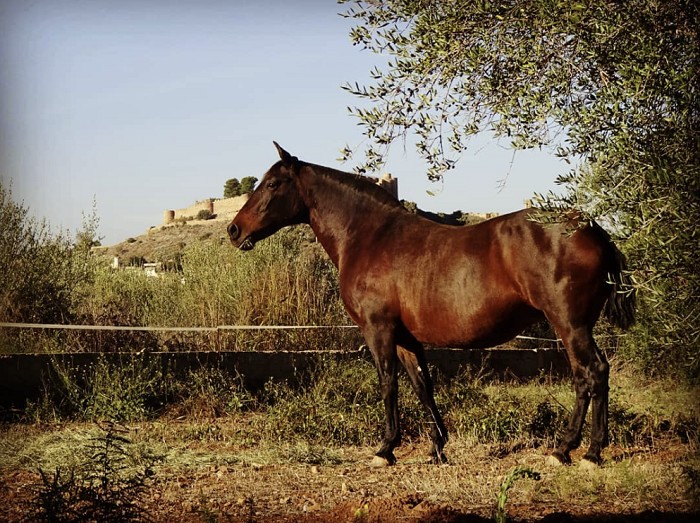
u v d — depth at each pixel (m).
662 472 6.07
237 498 5.92
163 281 14.50
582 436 7.76
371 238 7.34
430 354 11.62
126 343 11.53
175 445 8.09
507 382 11.91
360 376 9.65
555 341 13.89
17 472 6.75
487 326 6.68
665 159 4.50
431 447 7.41
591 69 4.81
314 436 8.27
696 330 4.77
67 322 12.20
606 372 6.41
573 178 4.90
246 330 12.23
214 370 10.56
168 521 5.22
